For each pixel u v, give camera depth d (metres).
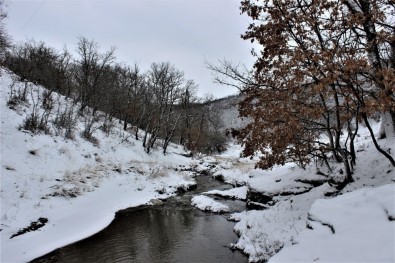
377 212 6.69
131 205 18.61
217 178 30.20
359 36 9.30
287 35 10.03
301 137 11.50
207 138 59.47
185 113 47.56
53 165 19.44
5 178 15.62
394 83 7.32
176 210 18.02
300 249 6.75
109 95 39.91
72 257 11.17
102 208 16.97
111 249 11.96
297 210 12.36
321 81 8.38
